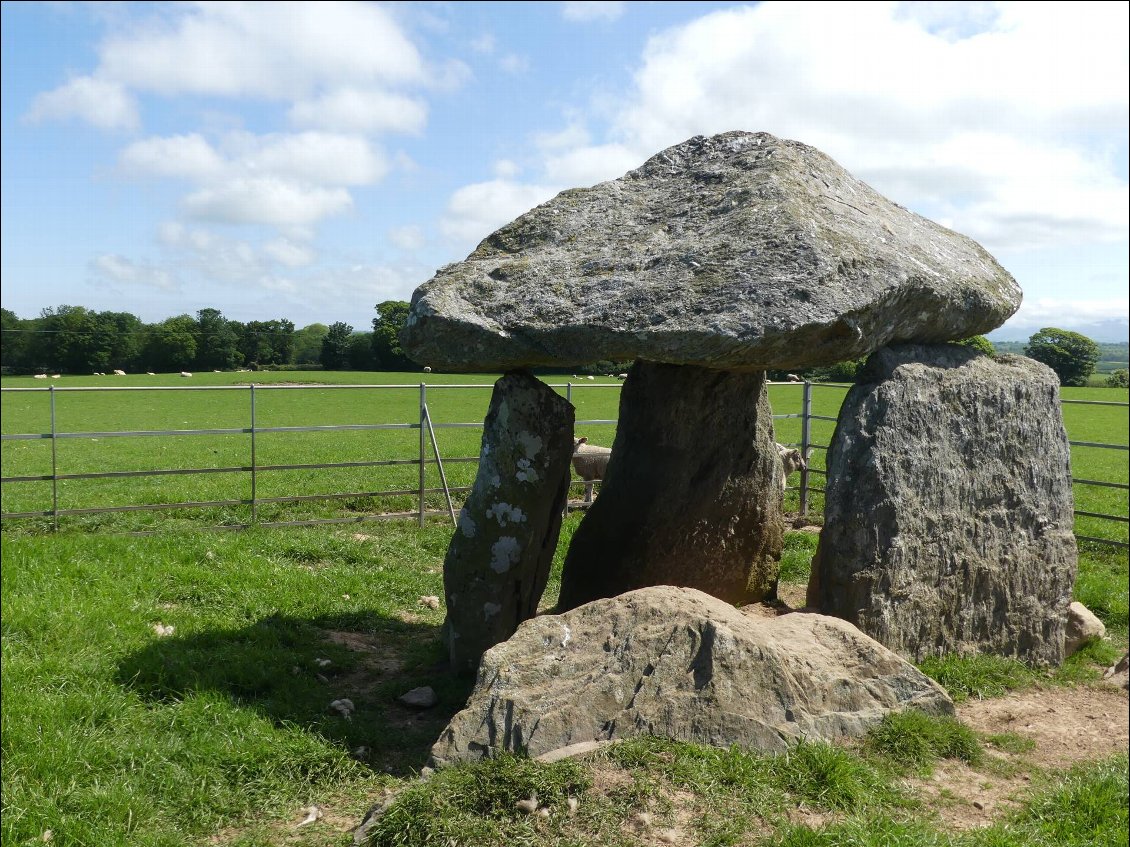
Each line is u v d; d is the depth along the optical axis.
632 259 5.77
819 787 4.37
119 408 32.81
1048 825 4.34
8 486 14.57
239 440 23.05
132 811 4.36
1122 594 8.38
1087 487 16.25
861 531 5.97
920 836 4.02
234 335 60.97
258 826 4.37
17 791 4.39
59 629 6.27
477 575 6.07
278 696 5.60
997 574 6.55
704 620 4.82
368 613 7.39
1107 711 5.94
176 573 7.93
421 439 10.93
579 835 3.93
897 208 7.12
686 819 4.05
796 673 4.87
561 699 4.58
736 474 6.99
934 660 6.24
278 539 9.47
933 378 6.33
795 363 5.45
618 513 6.83
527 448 6.03
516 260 6.16
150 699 5.45
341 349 58.38
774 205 5.71
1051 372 7.10
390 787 4.70
